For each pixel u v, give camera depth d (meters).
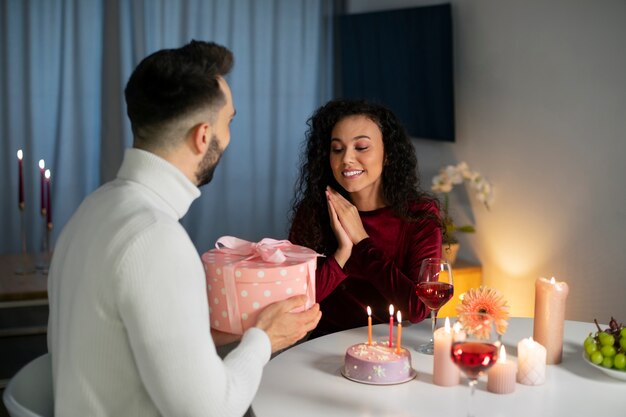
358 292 2.21
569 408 1.51
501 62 3.65
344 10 4.72
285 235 4.77
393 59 4.20
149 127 1.33
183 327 1.21
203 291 1.27
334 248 2.31
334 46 4.77
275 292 1.46
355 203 2.30
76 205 4.37
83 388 1.26
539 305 1.75
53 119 4.30
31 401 1.45
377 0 4.48
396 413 1.48
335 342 1.90
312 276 1.52
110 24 4.31
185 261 1.24
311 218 2.30
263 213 4.73
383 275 2.09
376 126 2.19
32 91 4.23
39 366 1.48
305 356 1.80
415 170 2.28
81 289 1.25
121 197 1.30
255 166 4.69
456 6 3.93
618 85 3.05
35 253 3.62
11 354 3.06
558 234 3.40
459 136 3.98
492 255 3.79
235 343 3.56
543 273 3.49
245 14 4.57
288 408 1.49
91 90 4.33
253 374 1.33
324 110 2.27
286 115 4.72
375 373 1.62
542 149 3.45
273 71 4.67
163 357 1.20
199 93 1.32
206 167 1.39
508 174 3.67
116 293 1.21
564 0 3.27
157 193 1.34
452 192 4.04
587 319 3.28
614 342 1.67
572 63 3.26
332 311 2.24
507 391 1.58
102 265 1.23
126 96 1.35
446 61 3.90
